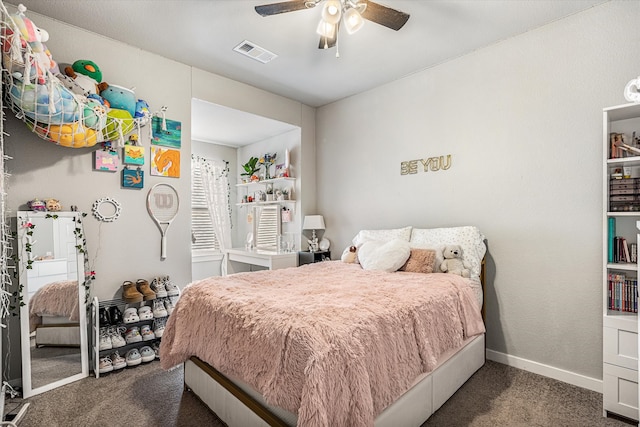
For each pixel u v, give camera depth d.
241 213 5.15
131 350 2.55
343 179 3.94
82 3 2.20
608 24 2.15
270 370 1.38
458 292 2.13
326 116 4.17
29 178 2.26
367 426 1.26
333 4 1.79
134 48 2.78
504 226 2.61
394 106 3.41
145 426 1.76
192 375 2.05
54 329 2.20
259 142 4.84
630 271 2.02
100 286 2.56
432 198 3.08
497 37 2.59
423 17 2.32
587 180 2.22
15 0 2.17
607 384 1.86
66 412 1.89
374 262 2.68
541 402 2.01
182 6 2.24
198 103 3.27
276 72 3.25
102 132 2.35
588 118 2.22
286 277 2.37
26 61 1.73
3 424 1.70
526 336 2.49
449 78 2.96
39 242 2.19
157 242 2.90
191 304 1.99
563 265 2.33
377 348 1.43
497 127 2.65
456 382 2.09
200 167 4.79
